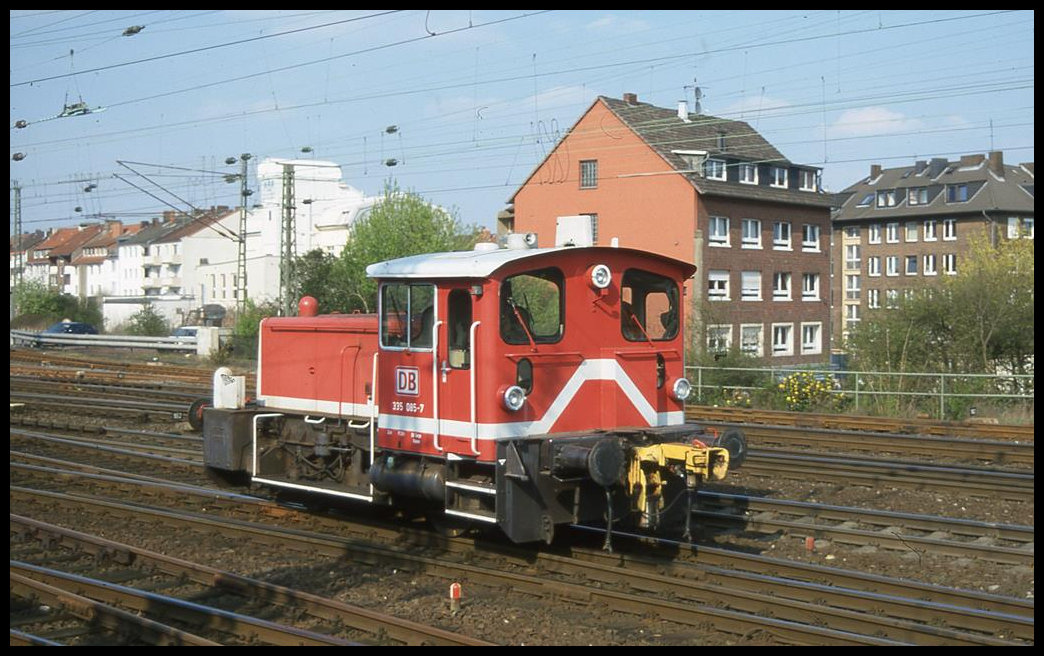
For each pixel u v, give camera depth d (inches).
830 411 922.1
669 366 455.2
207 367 1450.5
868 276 2930.6
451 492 422.6
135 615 342.0
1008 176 2787.9
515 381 404.2
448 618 350.3
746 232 1941.4
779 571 389.4
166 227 3991.1
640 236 1888.5
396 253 1825.8
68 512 528.7
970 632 325.7
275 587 364.8
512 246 449.1
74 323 2203.5
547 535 404.2
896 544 435.2
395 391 444.5
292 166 1536.7
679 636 326.0
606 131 1924.2
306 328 520.1
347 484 490.3
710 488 565.9
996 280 1047.0
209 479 609.0
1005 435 742.5
